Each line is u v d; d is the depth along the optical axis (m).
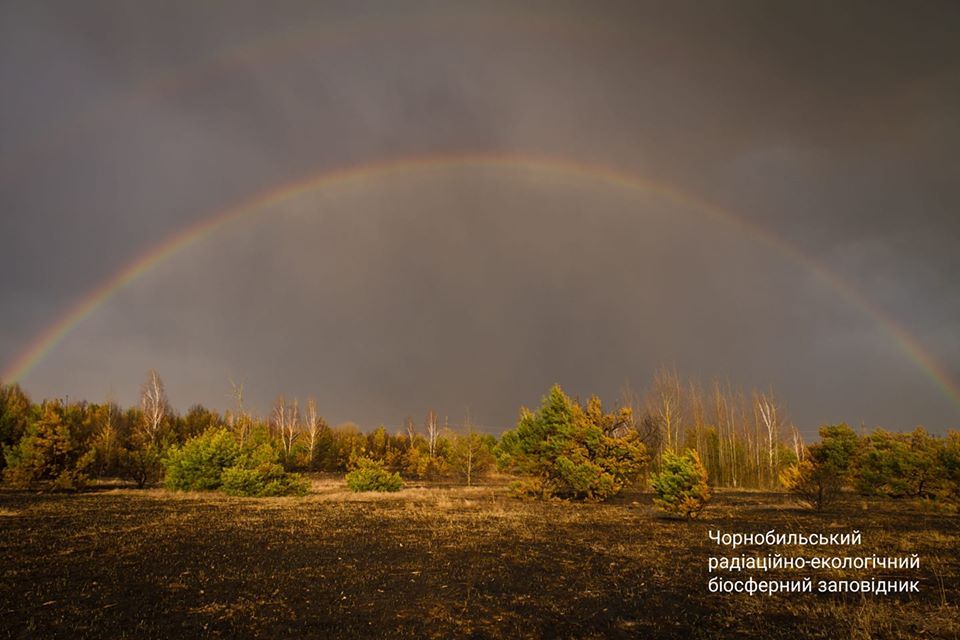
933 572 13.55
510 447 34.69
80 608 9.68
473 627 9.16
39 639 8.20
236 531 18.08
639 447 32.28
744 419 52.75
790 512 26.70
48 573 12.09
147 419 48.88
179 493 32.16
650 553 15.63
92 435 45.84
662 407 48.69
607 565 13.98
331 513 23.48
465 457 51.16
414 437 70.56
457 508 26.11
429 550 15.44
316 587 11.33
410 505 27.27
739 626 9.40
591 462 31.56
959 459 26.45
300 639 8.40
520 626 9.25
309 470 59.00
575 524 21.45
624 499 34.62
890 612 10.19
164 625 8.89
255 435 54.12
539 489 32.38
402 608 10.07
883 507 29.27
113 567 12.70
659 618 9.80
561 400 33.22
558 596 11.08
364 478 36.50
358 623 9.20
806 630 9.20
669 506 23.58
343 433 70.94
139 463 38.03
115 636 8.38
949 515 25.55
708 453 51.62
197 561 13.48
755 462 51.00
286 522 20.42
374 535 17.77
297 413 60.66
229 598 10.41
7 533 17.05
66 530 17.77
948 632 9.17
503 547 16.16
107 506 25.08
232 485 31.83
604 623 9.48
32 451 33.12
